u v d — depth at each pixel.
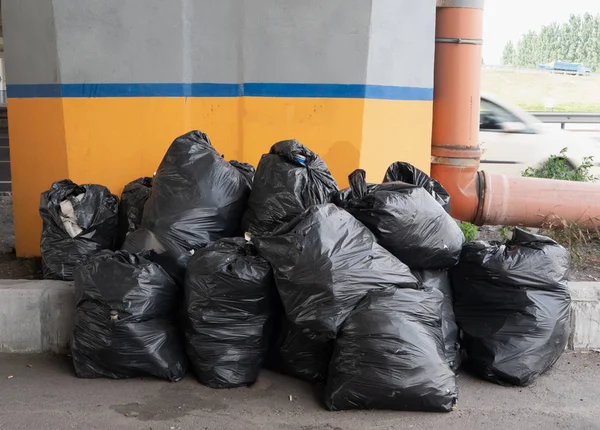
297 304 3.51
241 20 5.24
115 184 5.36
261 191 4.21
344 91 5.25
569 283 4.55
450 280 4.18
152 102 5.27
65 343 4.21
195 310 3.68
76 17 5.18
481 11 5.90
